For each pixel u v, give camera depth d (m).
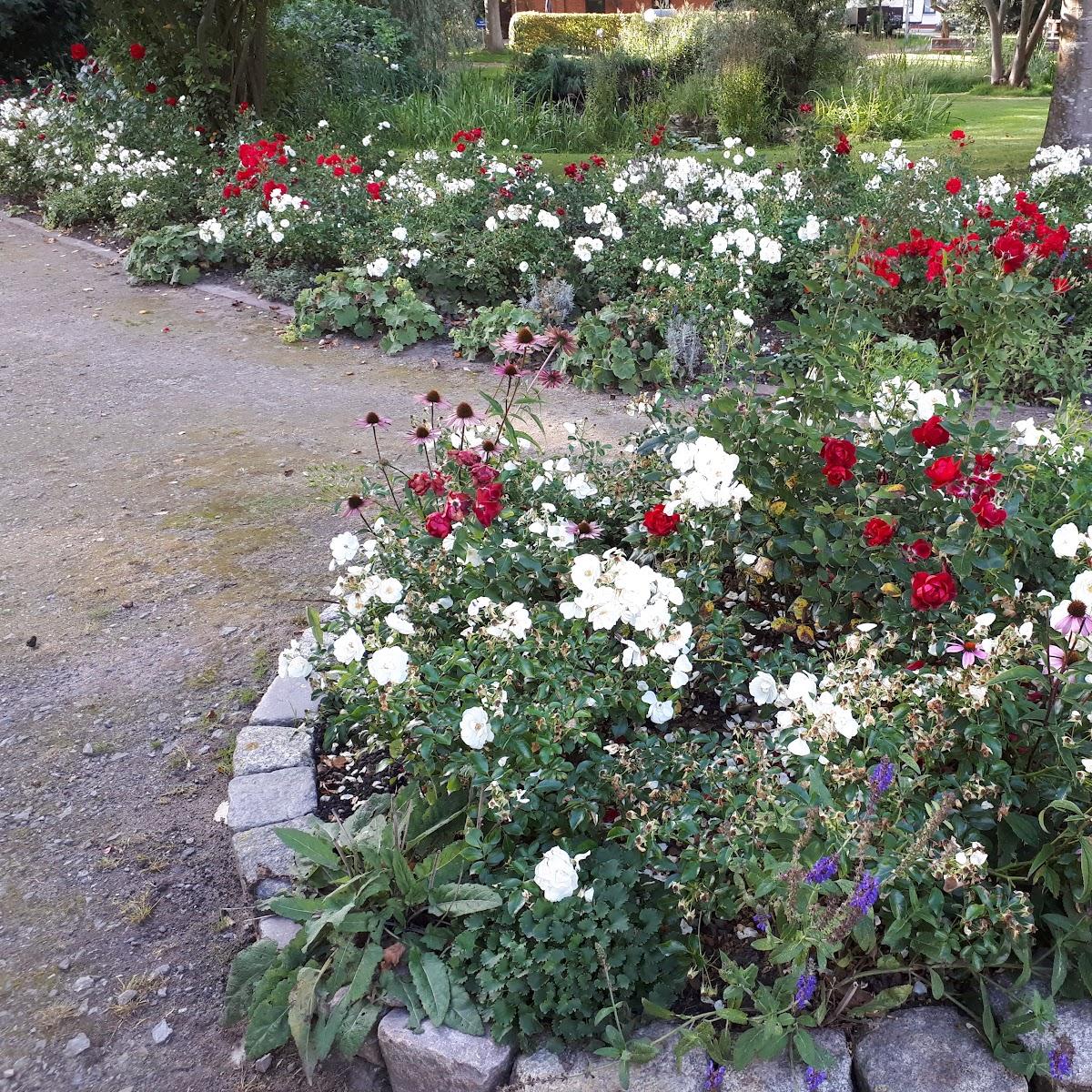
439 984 2.15
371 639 2.67
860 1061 2.00
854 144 15.42
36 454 5.37
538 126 15.53
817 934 1.92
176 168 9.70
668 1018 2.10
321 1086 2.21
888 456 3.04
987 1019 2.01
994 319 4.92
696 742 2.55
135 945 2.55
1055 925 2.08
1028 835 2.15
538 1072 2.03
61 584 4.11
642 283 6.84
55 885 2.72
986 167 12.16
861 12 28.45
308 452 5.32
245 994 2.32
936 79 24.25
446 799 2.48
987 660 2.30
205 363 6.73
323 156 9.24
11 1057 2.28
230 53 11.43
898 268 6.13
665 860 2.26
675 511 2.97
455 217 7.91
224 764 3.12
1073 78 10.73
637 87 17.30
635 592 2.53
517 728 2.34
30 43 15.36
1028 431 3.31
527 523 3.23
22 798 3.01
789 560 3.12
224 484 4.97
